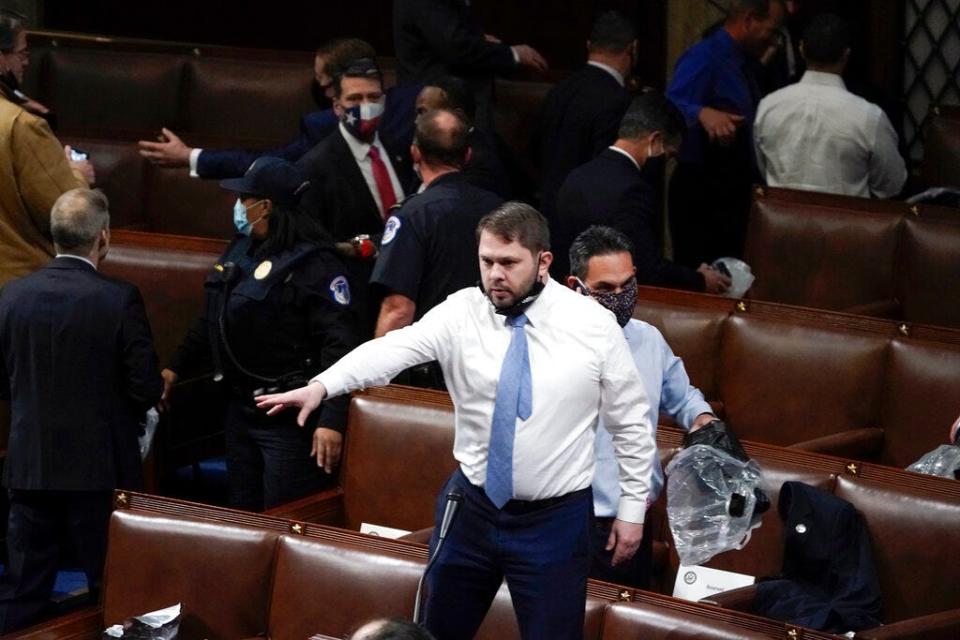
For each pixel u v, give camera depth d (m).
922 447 21.06
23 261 21.83
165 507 17.38
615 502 17.08
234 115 30.77
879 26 31.73
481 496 13.84
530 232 13.50
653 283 23.03
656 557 18.92
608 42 25.92
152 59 31.22
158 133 29.89
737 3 26.66
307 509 19.27
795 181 25.95
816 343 21.77
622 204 22.20
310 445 20.61
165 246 24.41
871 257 24.53
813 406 21.69
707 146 26.81
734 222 27.12
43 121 21.61
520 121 30.02
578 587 13.88
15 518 20.25
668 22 32.94
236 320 20.25
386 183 22.67
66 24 36.56
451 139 20.53
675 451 18.73
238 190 20.02
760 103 26.17
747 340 22.08
